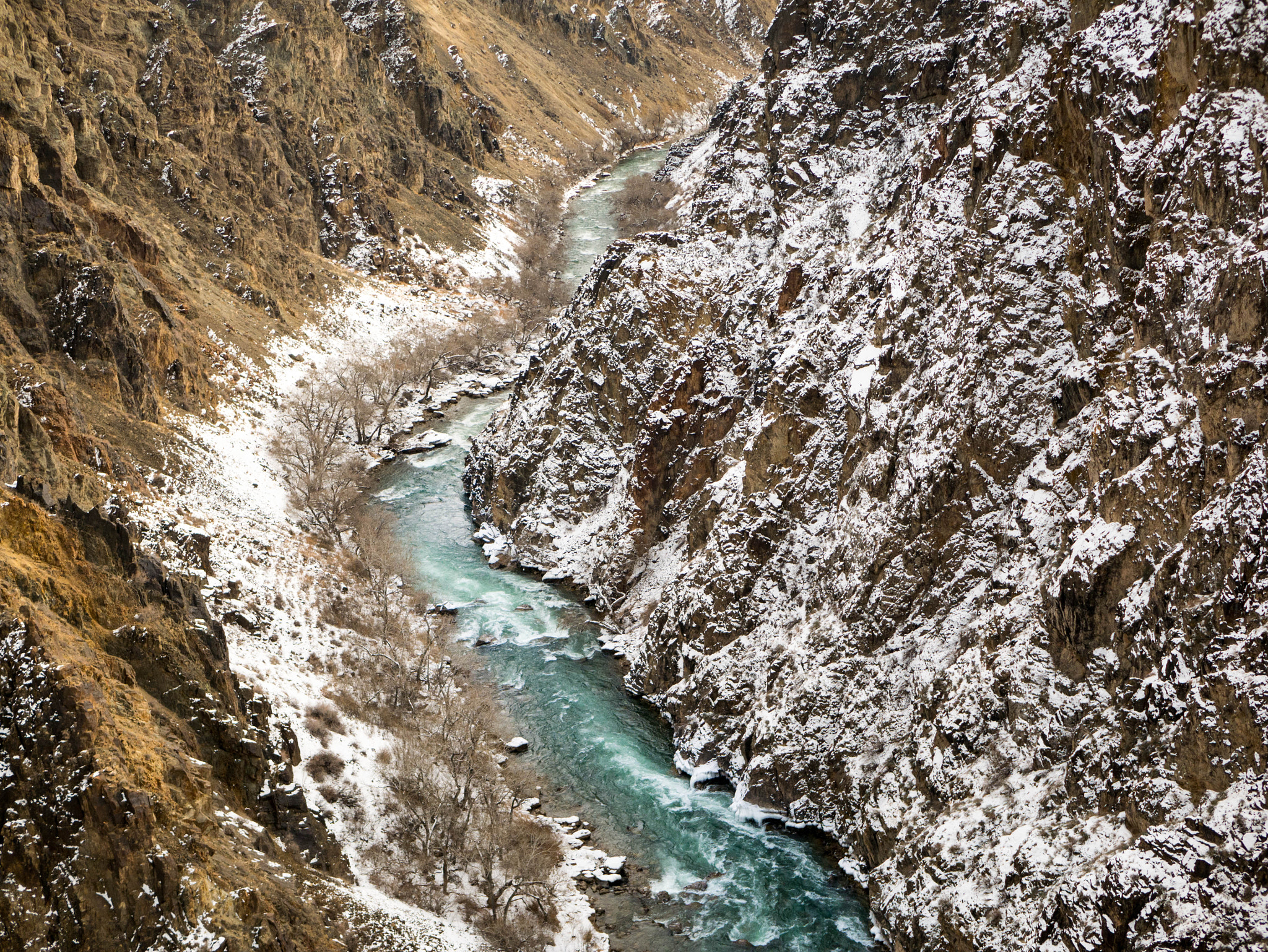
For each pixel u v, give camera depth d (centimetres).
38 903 3972
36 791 4128
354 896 5231
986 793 5428
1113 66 6128
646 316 10119
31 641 4419
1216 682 4469
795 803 6500
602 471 9894
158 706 5134
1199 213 5262
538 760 7169
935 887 5284
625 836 6506
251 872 4656
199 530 7662
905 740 6088
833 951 5566
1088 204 6306
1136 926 4341
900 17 11269
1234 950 4078
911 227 7712
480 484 10669
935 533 6394
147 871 4091
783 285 9288
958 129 7706
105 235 10325
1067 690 5303
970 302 6656
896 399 6981
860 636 6581
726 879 6116
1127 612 5006
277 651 7006
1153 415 5197
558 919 5728
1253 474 4562
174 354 9800
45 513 5334
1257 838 4159
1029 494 6019
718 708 7112
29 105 9781
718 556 7619
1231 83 5303
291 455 9962
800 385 7806
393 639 7712
